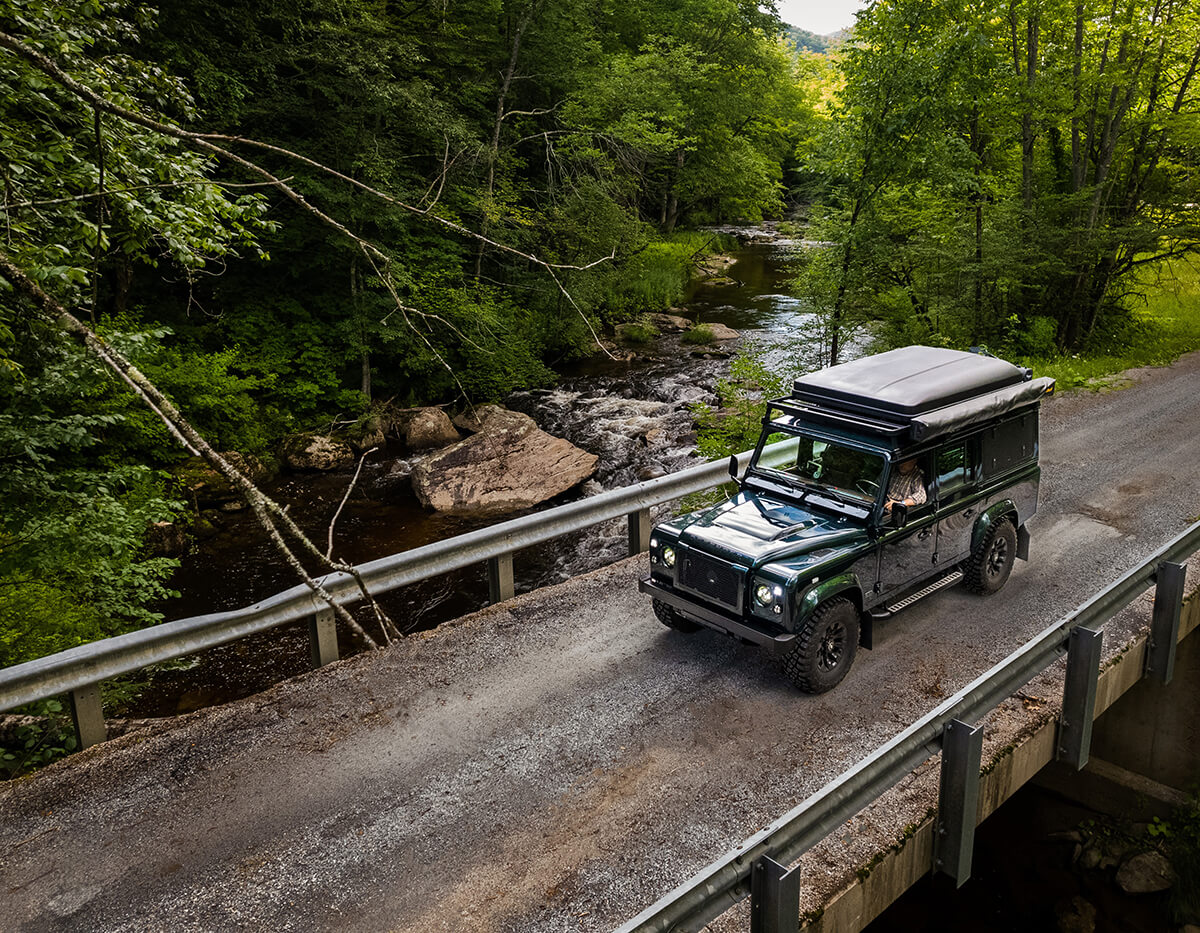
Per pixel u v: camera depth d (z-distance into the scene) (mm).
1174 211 20266
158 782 5625
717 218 58969
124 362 2527
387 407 22031
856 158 17438
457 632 7582
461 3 24609
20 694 5430
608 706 6422
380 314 21438
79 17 6910
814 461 7215
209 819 5273
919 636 7441
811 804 3789
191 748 5980
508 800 5395
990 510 7832
